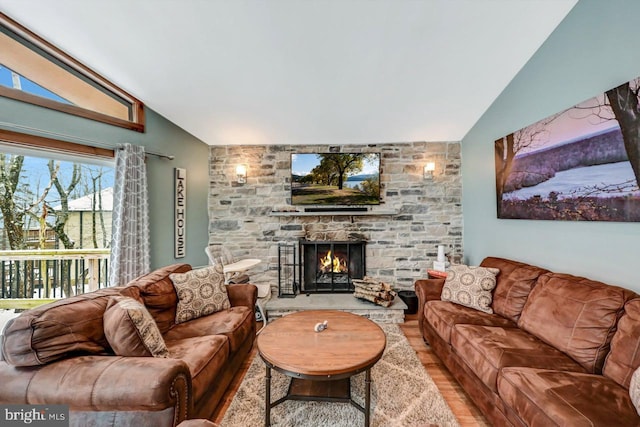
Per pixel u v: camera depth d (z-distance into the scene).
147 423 1.19
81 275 2.73
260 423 1.70
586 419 1.11
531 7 1.97
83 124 2.51
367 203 3.87
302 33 2.08
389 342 2.74
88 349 1.35
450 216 3.92
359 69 2.49
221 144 3.99
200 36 2.07
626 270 1.70
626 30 1.67
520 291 2.20
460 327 2.04
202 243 3.87
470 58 2.40
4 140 2.06
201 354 1.65
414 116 3.29
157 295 2.07
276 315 3.32
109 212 2.89
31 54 2.16
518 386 1.39
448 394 1.98
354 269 3.96
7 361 1.19
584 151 1.93
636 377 1.15
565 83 2.09
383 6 1.88
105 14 1.87
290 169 3.95
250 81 2.63
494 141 3.04
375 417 1.74
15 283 2.40
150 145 3.12
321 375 1.51
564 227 2.16
